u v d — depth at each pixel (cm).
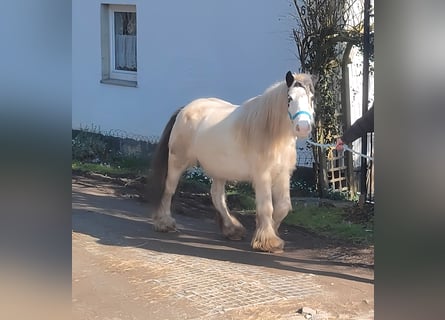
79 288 468
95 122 1145
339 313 424
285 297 455
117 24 1117
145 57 1047
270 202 574
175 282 488
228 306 436
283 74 849
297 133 514
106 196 841
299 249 593
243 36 895
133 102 1077
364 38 679
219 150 592
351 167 798
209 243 615
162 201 659
